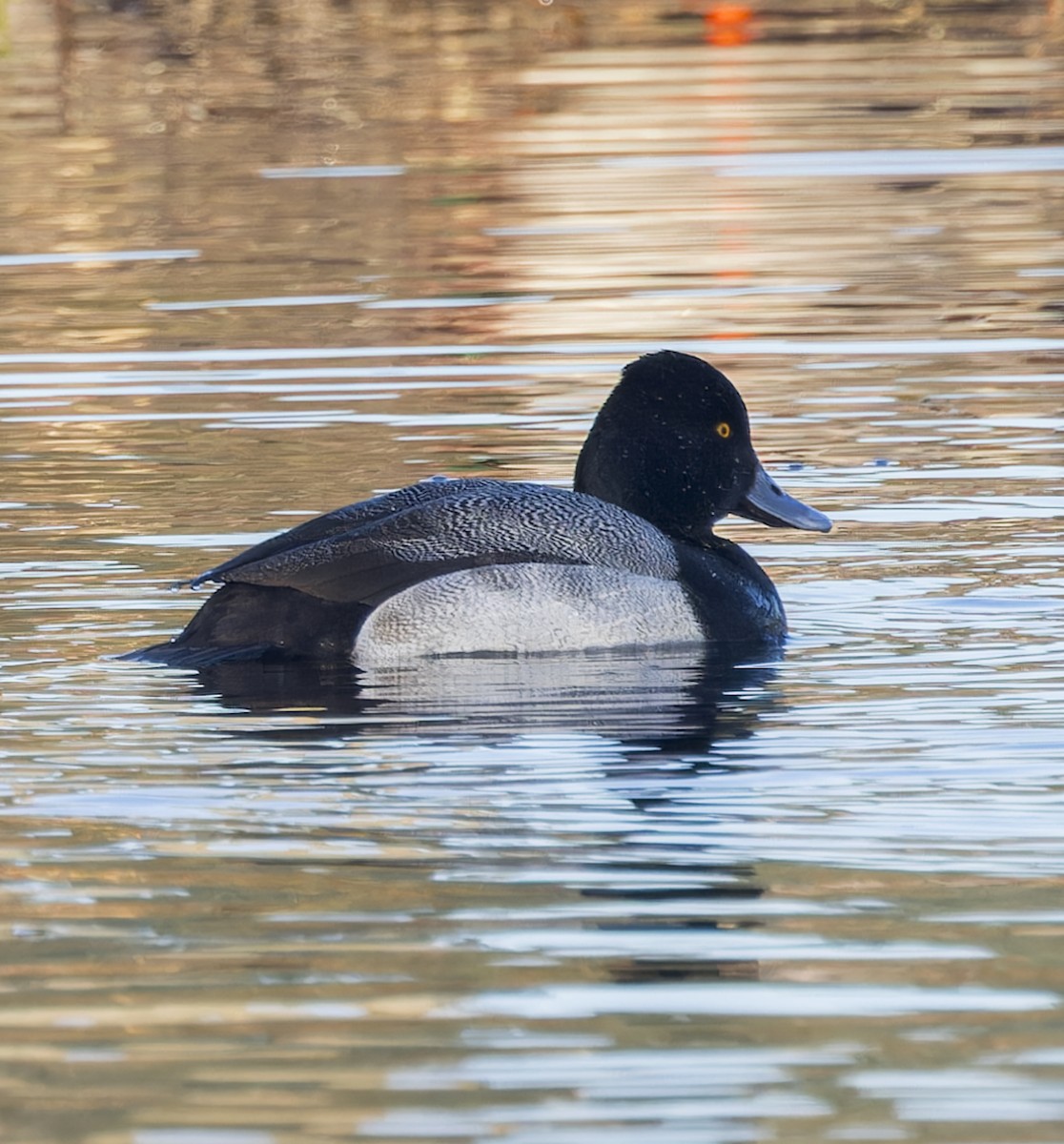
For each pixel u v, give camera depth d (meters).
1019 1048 6.68
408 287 22.00
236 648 11.32
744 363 18.86
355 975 7.29
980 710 10.30
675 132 30.81
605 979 7.23
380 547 11.60
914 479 15.23
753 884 8.08
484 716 10.30
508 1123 6.25
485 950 7.48
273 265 23.17
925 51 37.41
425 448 16.02
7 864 8.36
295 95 34.12
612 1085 6.47
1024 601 12.41
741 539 13.98
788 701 10.56
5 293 22.11
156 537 13.69
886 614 12.27
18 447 16.20
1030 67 35.56
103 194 27.19
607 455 12.84
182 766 9.53
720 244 23.91
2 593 12.51
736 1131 6.18
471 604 11.48
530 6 41.72
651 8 42.12
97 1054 6.71
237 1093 6.44
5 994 7.15
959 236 24.17
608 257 23.36
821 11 41.81
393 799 9.09
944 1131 6.17
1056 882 8.06
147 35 39.22
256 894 8.02
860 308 20.89
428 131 31.20
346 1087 6.47
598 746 9.84
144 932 7.66
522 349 19.41
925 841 8.52
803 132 30.72
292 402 17.56
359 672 11.16
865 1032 6.80
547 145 30.05
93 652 11.41
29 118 32.62
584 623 11.62
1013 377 18.19
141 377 18.52
